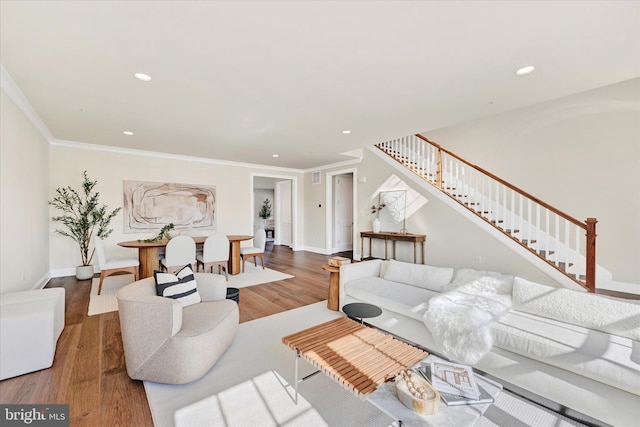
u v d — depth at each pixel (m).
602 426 1.55
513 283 2.53
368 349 1.76
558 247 3.67
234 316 2.52
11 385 1.91
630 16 1.77
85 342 2.56
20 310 2.13
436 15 1.77
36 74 2.51
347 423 1.62
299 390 1.90
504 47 2.13
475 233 4.51
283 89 2.84
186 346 1.90
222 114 3.55
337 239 7.96
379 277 3.52
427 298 2.62
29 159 3.55
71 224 4.86
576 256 3.50
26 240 3.43
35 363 2.07
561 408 1.69
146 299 1.96
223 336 2.25
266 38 2.01
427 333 2.37
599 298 2.03
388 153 6.00
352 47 2.13
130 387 1.91
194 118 3.70
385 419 1.66
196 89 2.83
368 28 1.90
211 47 2.12
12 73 2.49
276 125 4.02
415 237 5.08
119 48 2.12
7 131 2.84
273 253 7.90
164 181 5.98
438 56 2.26
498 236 4.23
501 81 2.69
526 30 1.92
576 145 4.37
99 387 1.91
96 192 5.21
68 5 1.65
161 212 5.93
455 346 2.05
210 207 6.61
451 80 2.67
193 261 4.50
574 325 2.01
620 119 3.98
